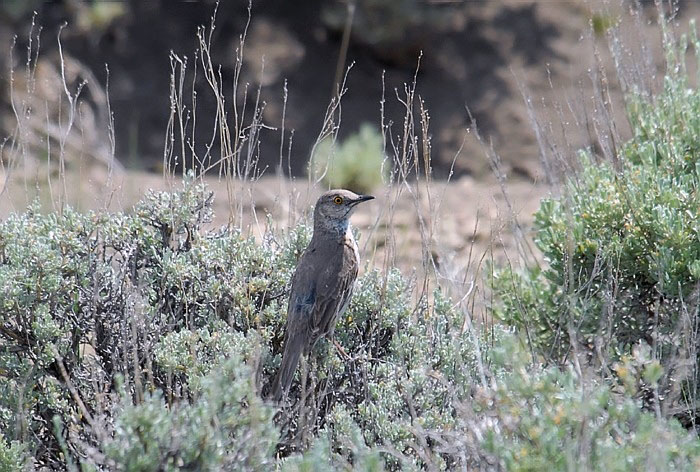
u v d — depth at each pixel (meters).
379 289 11.31
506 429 8.34
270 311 10.88
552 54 25.25
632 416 8.00
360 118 24.31
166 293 10.95
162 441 8.01
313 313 10.89
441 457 9.73
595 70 16.20
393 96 24.92
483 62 25.34
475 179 22.17
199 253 11.00
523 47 25.55
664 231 11.05
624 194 11.42
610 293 10.77
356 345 11.21
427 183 11.95
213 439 8.10
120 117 23.47
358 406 10.33
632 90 13.78
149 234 11.09
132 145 20.95
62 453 10.22
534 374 8.92
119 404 9.61
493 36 25.72
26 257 10.36
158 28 25.55
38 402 10.20
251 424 8.32
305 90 24.81
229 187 12.20
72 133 21.34
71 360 10.49
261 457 8.28
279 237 12.55
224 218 15.20
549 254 11.96
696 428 10.54
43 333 10.10
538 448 7.84
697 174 11.39
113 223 11.11
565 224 11.77
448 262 12.25
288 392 10.45
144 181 19.30
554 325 11.78
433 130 23.92
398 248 14.65
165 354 10.00
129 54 25.00
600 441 7.99
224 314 10.95
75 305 10.56
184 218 11.31
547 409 8.12
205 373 9.89
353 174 18.61
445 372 10.37
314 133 23.81
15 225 10.85
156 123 23.53
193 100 12.53
